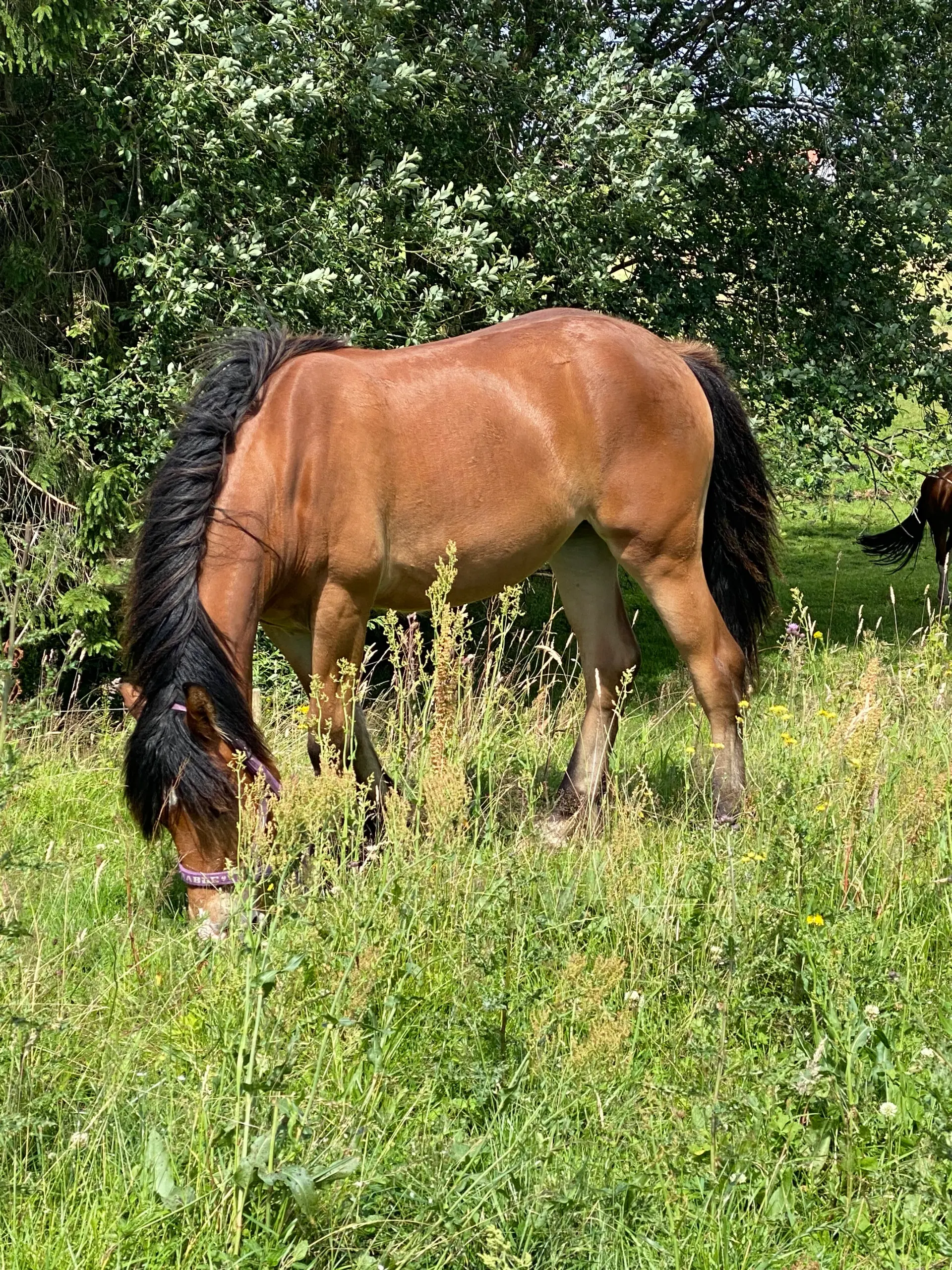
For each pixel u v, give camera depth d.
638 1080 2.80
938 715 4.90
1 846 3.84
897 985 3.12
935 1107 2.63
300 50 7.33
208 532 3.84
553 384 4.67
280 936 2.95
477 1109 2.71
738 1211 2.41
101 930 3.66
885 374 9.83
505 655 8.76
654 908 3.30
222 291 7.15
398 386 4.39
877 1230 2.34
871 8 9.34
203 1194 2.29
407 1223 2.30
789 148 9.70
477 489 4.47
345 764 4.15
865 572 13.77
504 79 8.14
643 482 4.79
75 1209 2.32
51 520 7.34
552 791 5.30
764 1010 2.96
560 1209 2.32
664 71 7.77
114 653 7.35
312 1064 2.68
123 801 4.30
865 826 3.69
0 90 7.25
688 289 9.38
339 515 4.15
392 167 8.15
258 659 7.22
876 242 10.13
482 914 3.25
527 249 8.80
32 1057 2.72
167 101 6.95
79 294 7.37
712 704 5.04
